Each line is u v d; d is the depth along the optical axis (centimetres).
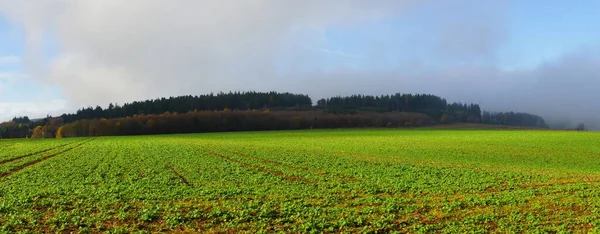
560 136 8994
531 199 2523
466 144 7331
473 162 4716
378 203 2422
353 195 2656
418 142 7894
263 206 2286
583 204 2334
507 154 5666
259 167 4078
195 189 2866
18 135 17875
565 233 1777
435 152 5922
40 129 17012
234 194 2684
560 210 2203
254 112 18162
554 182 3184
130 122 15188
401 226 1928
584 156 5428
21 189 2805
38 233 1778
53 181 3197
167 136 11756
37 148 6669
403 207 2303
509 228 1847
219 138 10094
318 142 8075
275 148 6500
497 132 11312
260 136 10800
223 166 4134
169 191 2783
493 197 2567
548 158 5197
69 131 14575
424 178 3359
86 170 3844
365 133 11712
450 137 9325
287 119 17200
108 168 3997
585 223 1947
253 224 1944
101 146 7175
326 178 3381
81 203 2375
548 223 1955
